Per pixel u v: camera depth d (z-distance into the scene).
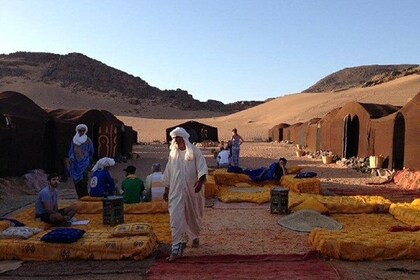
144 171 21.31
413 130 17.28
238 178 15.40
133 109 157.25
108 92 169.62
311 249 7.30
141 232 7.25
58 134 18.52
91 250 6.86
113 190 11.41
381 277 5.91
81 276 6.12
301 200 11.01
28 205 11.73
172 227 6.97
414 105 17.30
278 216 10.20
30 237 7.42
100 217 10.05
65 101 149.12
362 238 7.02
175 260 6.75
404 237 7.09
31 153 16.53
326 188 15.16
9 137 15.06
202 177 7.14
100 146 25.38
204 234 8.50
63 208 9.73
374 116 22.98
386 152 20.20
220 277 5.78
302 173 14.67
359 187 15.49
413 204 10.30
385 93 85.12
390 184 16.34
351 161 23.31
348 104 25.67
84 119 24.11
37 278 6.07
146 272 6.12
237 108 192.00
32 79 166.38
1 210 11.00
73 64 181.62
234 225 9.27
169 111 164.88
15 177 15.29
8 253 6.89
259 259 6.75
